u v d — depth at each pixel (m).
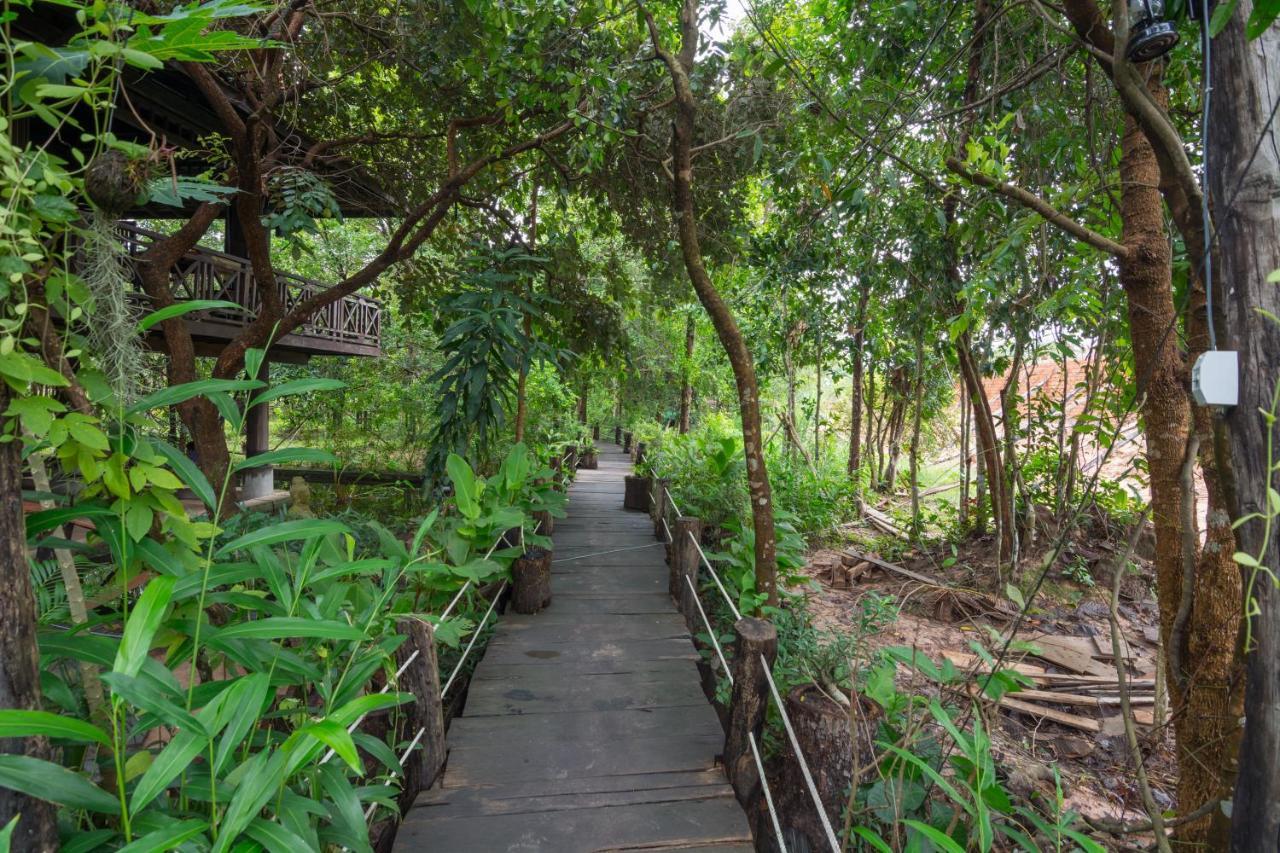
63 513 1.30
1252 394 1.15
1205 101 1.27
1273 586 1.11
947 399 10.64
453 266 7.64
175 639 1.61
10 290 1.08
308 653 2.01
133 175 1.24
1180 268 2.45
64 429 1.16
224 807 1.33
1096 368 4.79
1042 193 3.59
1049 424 8.03
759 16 4.25
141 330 1.39
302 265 12.40
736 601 4.93
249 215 5.20
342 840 1.47
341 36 5.62
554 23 4.34
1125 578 6.01
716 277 7.41
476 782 2.81
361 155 6.89
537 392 9.41
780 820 2.71
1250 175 1.18
